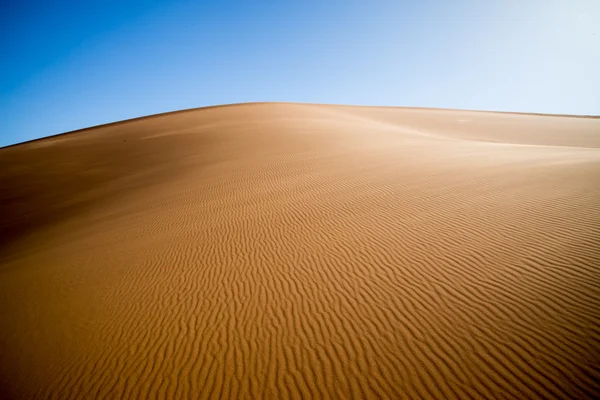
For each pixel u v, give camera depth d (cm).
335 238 849
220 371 460
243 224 1074
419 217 887
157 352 518
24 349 578
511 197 905
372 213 976
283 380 431
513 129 4134
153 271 824
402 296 562
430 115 5581
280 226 1003
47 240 1437
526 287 525
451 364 412
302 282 664
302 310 572
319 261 740
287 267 738
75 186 2344
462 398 368
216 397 418
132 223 1329
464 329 464
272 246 868
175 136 3303
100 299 719
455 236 743
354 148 2123
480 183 1073
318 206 1123
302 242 862
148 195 1791
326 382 418
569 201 808
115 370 491
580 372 370
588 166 1065
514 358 403
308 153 2094
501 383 377
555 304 477
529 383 370
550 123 4672
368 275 648
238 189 1543
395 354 443
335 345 478
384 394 389
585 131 3878
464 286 559
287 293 634
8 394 473
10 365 539
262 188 1486
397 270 647
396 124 4475
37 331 630
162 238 1070
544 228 700
